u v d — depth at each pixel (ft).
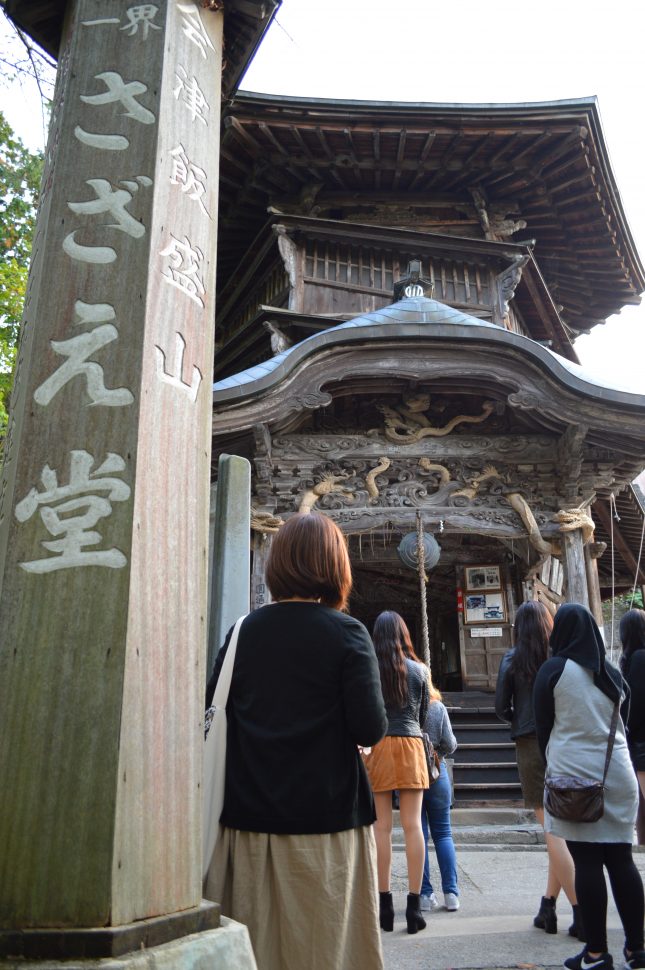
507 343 28.68
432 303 34.12
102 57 8.62
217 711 7.41
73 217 7.81
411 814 14.74
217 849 7.02
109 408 7.03
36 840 5.85
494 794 29.45
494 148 45.42
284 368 28.27
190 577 7.11
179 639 6.82
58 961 5.45
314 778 6.87
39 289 7.61
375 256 44.11
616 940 13.38
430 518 30.55
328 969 6.38
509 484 31.01
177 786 6.46
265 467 30.01
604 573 50.65
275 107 41.68
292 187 48.44
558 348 59.06
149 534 6.79
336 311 42.42
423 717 15.38
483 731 32.35
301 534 7.98
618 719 11.55
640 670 14.88
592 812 10.95
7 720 6.15
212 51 9.59
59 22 9.92
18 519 6.77
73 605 6.41
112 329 7.30
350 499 30.94
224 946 6.09
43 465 6.89
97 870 5.72
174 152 8.40
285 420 29.40
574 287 59.77
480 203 48.88
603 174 47.57
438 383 30.04
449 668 48.65
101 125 8.25
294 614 7.55
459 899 17.44
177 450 7.33
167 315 7.64
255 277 47.73
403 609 52.34
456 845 24.72
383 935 14.15
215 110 9.36
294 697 7.12
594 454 30.17
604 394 28.02
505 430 31.99
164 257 7.84
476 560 41.83
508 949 13.05
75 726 6.08
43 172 9.14
